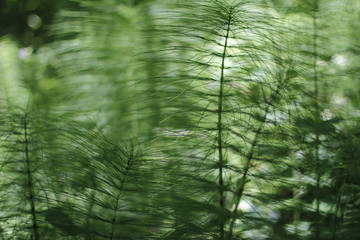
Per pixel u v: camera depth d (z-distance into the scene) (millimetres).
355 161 1908
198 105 1963
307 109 1957
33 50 3432
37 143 1889
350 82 2047
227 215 1821
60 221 1826
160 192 1832
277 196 1902
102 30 2486
